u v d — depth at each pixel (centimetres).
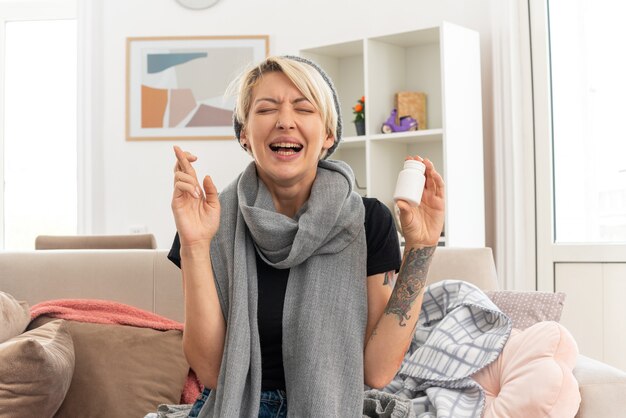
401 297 157
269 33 493
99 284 257
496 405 189
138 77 498
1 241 528
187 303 155
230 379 150
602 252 393
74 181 526
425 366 213
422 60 457
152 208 498
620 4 390
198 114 496
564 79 411
